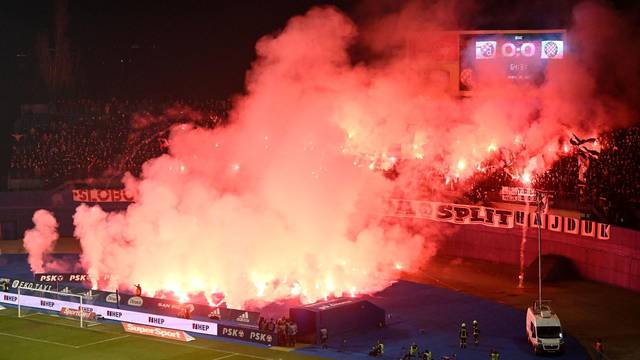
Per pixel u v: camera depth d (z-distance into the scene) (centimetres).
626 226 7694
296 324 5888
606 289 7244
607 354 5525
